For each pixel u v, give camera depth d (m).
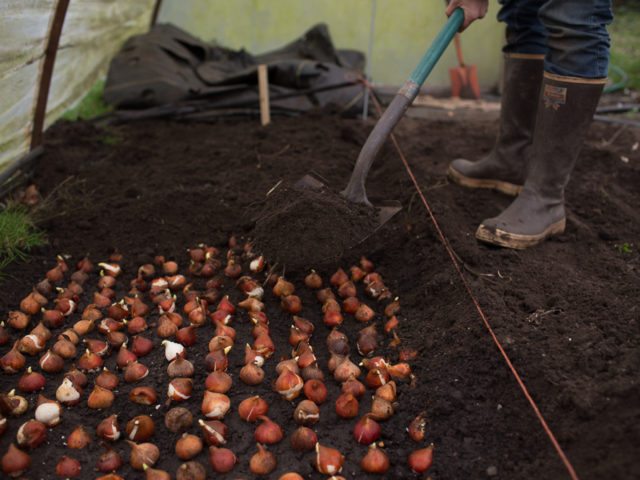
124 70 2.54
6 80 1.60
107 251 1.54
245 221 1.59
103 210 1.69
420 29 3.13
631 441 0.83
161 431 1.02
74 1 2.01
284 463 0.95
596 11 1.26
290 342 1.22
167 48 2.65
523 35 1.56
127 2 2.68
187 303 1.32
